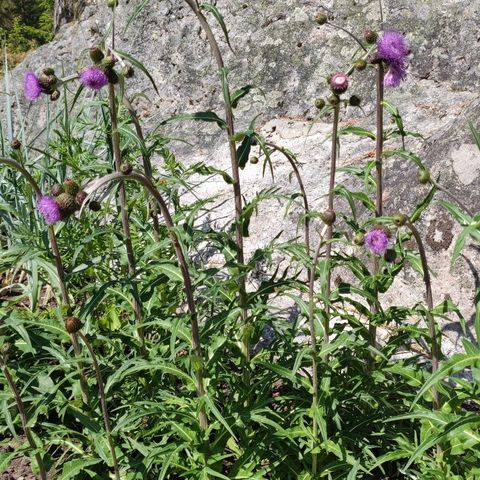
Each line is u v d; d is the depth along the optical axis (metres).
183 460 3.19
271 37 6.17
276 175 5.23
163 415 3.19
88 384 3.49
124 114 5.58
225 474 3.37
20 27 19.69
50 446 3.63
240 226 3.27
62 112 6.07
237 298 3.25
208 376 3.19
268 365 3.02
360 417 3.36
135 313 3.56
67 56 7.46
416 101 5.46
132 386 3.62
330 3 6.04
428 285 3.01
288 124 5.82
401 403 3.43
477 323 2.77
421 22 5.62
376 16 5.81
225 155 5.82
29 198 4.63
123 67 3.24
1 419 3.65
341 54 5.88
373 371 3.24
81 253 4.59
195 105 6.38
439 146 4.22
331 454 3.25
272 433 3.12
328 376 3.05
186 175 5.07
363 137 5.31
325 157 5.25
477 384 2.88
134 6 6.94
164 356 3.51
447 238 3.91
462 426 2.76
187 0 3.12
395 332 3.76
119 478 3.12
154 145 3.68
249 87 3.24
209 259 4.85
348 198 3.26
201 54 6.45
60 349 3.37
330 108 3.19
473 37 5.42
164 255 4.45
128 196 4.85
